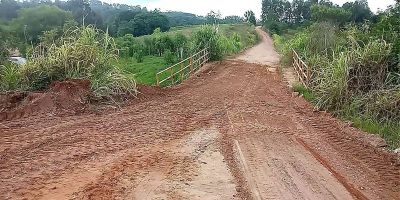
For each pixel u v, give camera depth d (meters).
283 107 15.02
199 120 12.62
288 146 10.48
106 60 15.42
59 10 46.88
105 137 10.46
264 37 77.56
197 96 16.55
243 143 10.47
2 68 15.73
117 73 15.41
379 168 9.45
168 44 39.72
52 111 12.64
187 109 14.09
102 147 9.68
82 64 14.87
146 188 7.59
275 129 11.96
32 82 14.56
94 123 11.74
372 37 17.11
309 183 8.27
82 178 7.84
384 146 11.13
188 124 12.10
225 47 34.44
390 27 17.50
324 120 13.44
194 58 26.14
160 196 7.30
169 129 11.48
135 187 7.60
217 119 12.84
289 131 11.86
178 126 11.84
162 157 9.21
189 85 19.41
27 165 8.36
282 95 17.52
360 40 17.89
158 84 18.64
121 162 8.77
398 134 11.86
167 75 24.81
